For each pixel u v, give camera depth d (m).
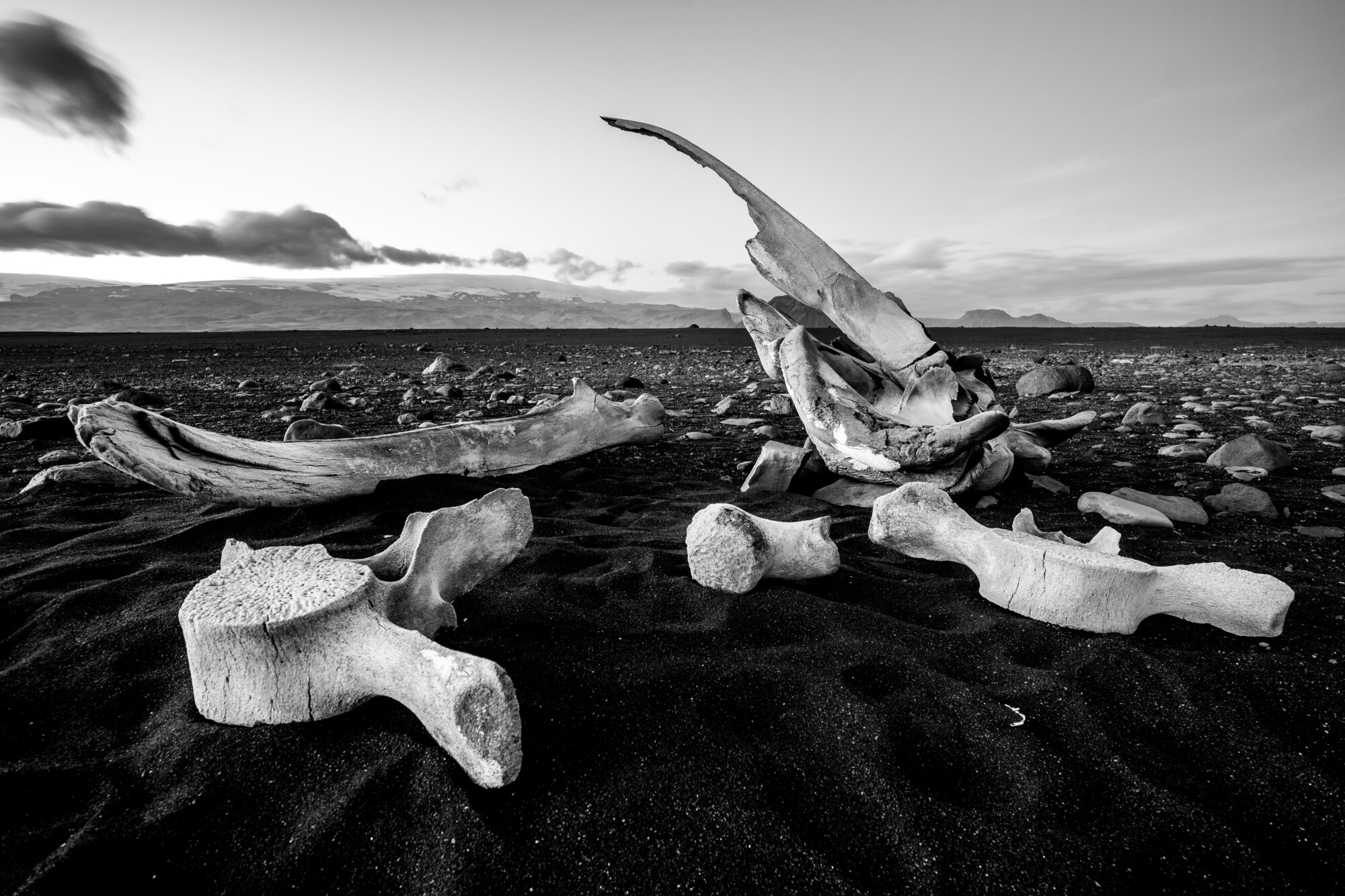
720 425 7.12
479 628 2.13
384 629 1.68
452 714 1.42
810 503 3.74
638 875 1.25
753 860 1.29
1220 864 1.32
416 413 7.39
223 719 1.65
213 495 2.97
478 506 2.17
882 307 4.19
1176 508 3.60
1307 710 1.82
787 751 1.62
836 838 1.36
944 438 3.32
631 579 2.54
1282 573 2.82
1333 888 1.29
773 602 2.31
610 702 1.77
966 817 1.42
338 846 1.31
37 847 1.31
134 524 3.18
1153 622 2.29
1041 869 1.29
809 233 4.32
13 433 5.40
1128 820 1.42
